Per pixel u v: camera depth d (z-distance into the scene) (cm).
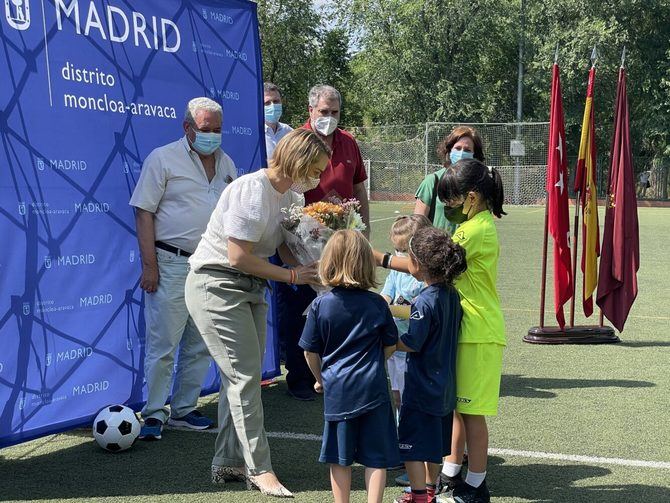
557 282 727
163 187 452
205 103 450
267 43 3503
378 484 326
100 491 379
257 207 356
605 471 407
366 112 4141
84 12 432
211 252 377
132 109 464
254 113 555
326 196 539
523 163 3077
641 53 3294
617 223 720
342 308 333
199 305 378
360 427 332
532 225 2055
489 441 455
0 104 389
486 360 353
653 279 1141
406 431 343
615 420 496
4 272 395
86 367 445
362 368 329
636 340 751
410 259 352
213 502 366
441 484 381
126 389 475
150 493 377
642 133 3259
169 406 532
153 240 455
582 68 3225
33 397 413
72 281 433
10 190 396
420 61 3494
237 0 539
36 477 398
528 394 558
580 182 740
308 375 559
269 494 373
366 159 3128
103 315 455
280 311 577
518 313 889
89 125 438
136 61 465
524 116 3662
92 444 454
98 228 448
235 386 377
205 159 471
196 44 506
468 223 364
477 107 3494
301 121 3684
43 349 418
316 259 374
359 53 3872
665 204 3203
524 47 3428
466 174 362
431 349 340
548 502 366
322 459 336
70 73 425
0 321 393
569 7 3372
